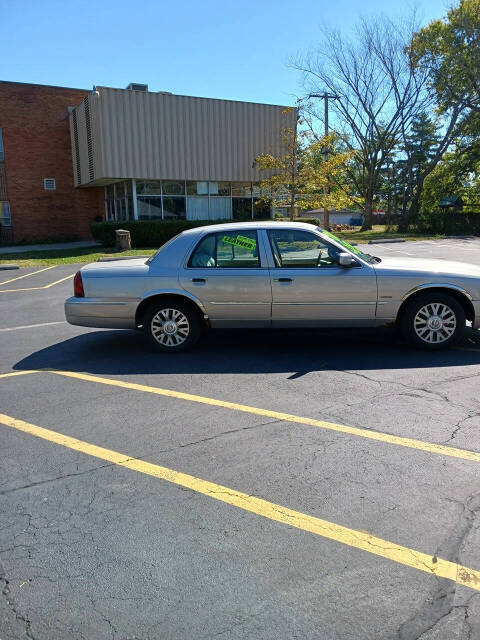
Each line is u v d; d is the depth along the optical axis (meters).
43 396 4.98
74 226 28.69
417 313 6.22
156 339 6.45
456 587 2.36
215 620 2.19
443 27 32.19
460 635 2.09
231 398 4.83
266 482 3.29
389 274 6.11
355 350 6.45
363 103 34.16
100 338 7.42
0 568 2.54
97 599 2.32
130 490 3.24
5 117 26.69
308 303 6.17
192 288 6.23
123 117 22.20
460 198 44.06
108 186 26.92
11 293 11.95
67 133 28.00
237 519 2.91
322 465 3.49
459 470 3.39
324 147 25.94
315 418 4.30
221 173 24.75
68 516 2.97
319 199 24.25
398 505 3.01
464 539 2.69
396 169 43.84
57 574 2.49
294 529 2.81
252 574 2.46
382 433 3.98
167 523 2.89
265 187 24.75
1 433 4.14
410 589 2.35
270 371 5.65
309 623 2.16
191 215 24.98
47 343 7.15
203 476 3.39
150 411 4.54
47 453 3.77
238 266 6.25
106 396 4.95
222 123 24.50
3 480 3.39
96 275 6.34
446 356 6.07
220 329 6.43
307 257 6.25
